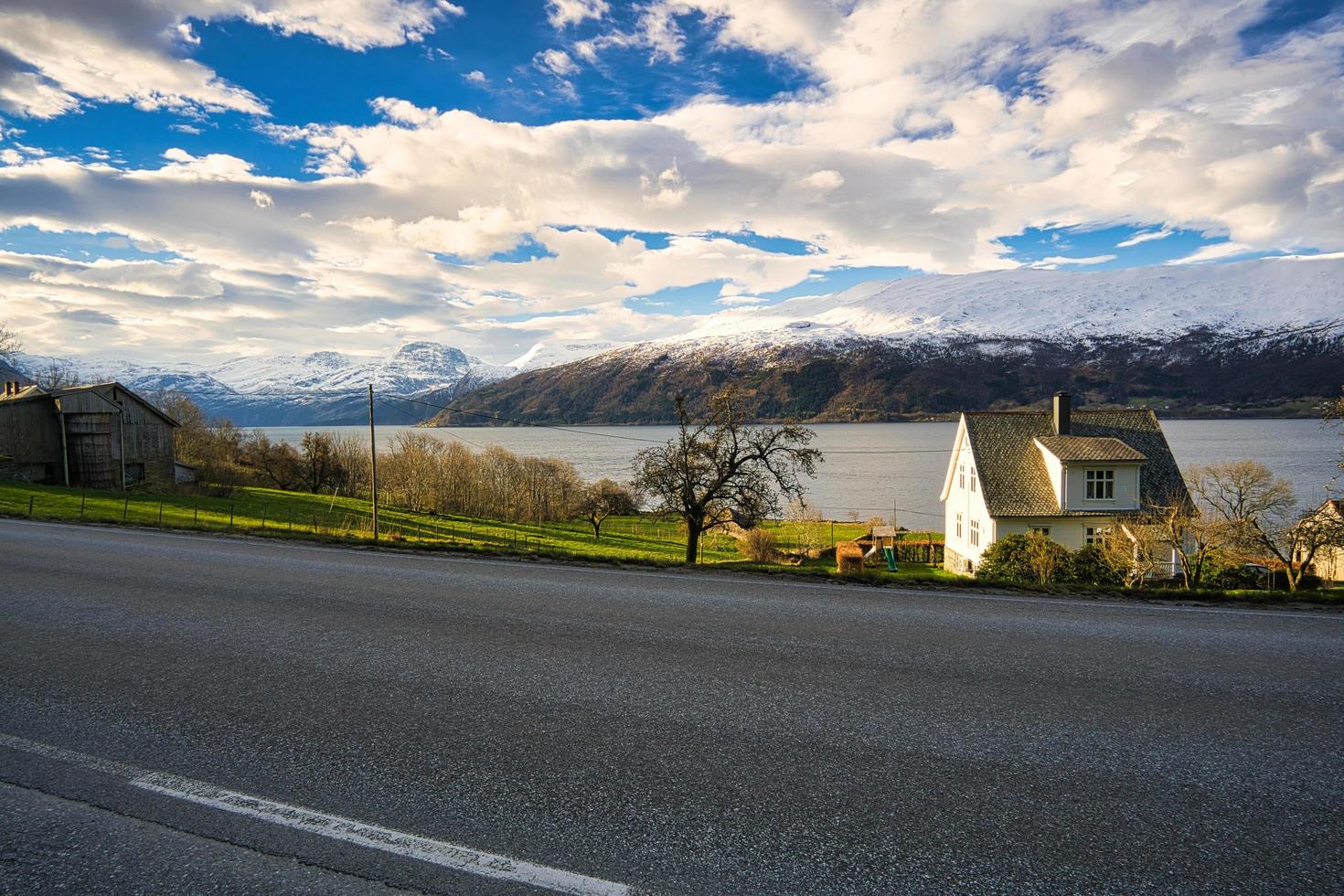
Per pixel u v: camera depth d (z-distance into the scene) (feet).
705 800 15.19
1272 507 91.50
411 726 18.84
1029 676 23.15
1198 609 32.78
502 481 211.61
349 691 21.35
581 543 155.02
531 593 35.17
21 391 134.51
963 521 116.67
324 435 215.31
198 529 61.05
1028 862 13.12
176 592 35.27
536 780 15.97
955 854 13.37
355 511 161.17
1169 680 22.85
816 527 188.85
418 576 39.75
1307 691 21.97
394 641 26.55
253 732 18.34
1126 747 17.98
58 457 129.39
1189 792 15.79
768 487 101.50
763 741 18.12
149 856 13.07
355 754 17.13
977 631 28.53
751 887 12.35
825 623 29.66
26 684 21.72
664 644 26.43
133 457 143.13
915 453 430.20
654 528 200.54
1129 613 31.71
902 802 15.19
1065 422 108.27
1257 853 13.48
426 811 14.64
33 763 16.62
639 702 20.61
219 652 25.11
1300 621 30.63
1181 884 12.51
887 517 221.46
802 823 14.32
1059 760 17.25
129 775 16.05
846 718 19.63
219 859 12.98
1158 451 107.65
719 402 96.32
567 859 13.05
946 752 17.58
